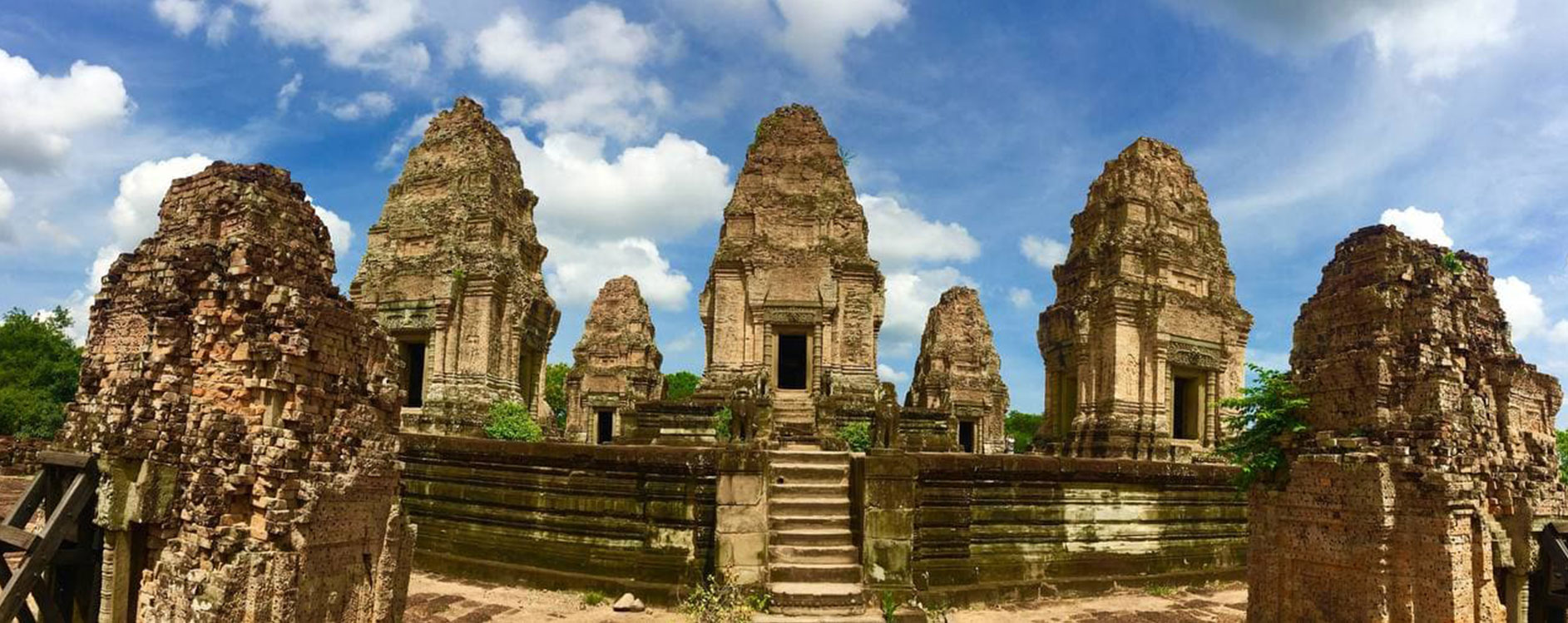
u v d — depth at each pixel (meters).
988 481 23.88
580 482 23.55
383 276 37.88
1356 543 14.38
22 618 12.45
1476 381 15.14
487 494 24.66
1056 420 38.47
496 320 37.50
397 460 13.75
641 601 21.38
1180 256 36.75
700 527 22.03
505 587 23.00
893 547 20.62
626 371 62.53
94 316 13.76
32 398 48.06
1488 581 14.09
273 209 12.97
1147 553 25.97
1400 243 15.35
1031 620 21.42
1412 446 14.26
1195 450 35.84
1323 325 16.08
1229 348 37.66
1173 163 38.62
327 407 12.54
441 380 36.16
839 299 37.41
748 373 36.44
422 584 23.17
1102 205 37.66
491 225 38.09
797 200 38.22
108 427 12.15
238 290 12.19
